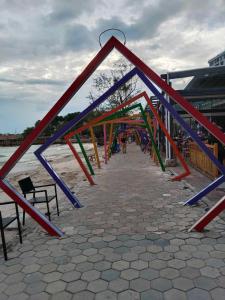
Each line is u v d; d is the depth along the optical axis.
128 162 14.15
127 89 27.34
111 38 4.23
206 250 3.44
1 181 4.11
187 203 5.52
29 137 4.10
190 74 10.46
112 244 3.79
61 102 4.15
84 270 3.12
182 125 5.45
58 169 14.16
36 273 3.12
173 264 3.14
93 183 8.36
